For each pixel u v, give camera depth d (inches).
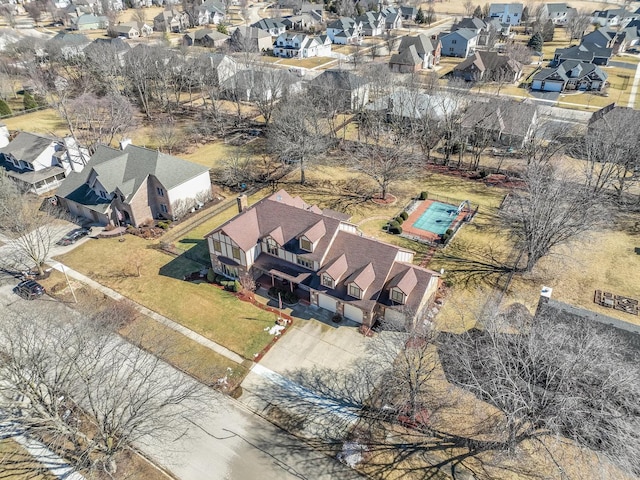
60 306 1769.2
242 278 1872.5
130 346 1592.0
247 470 1213.1
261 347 1590.8
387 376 1428.4
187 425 1331.2
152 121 3715.6
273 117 3348.9
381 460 1223.5
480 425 1298.0
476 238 2154.3
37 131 3430.1
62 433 1204.5
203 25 7283.5
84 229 2276.1
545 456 1205.7
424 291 1583.4
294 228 1800.0
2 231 2276.1
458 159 2893.7
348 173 2805.1
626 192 2439.7
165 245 2135.8
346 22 6269.7
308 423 1332.4
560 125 2817.4
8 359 1090.1
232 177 2655.0
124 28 6353.3
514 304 1635.1
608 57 4810.5
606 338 1202.0
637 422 1036.5
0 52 4857.3
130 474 1209.4
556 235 1888.5
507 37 6077.8
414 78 3855.8
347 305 1668.3
